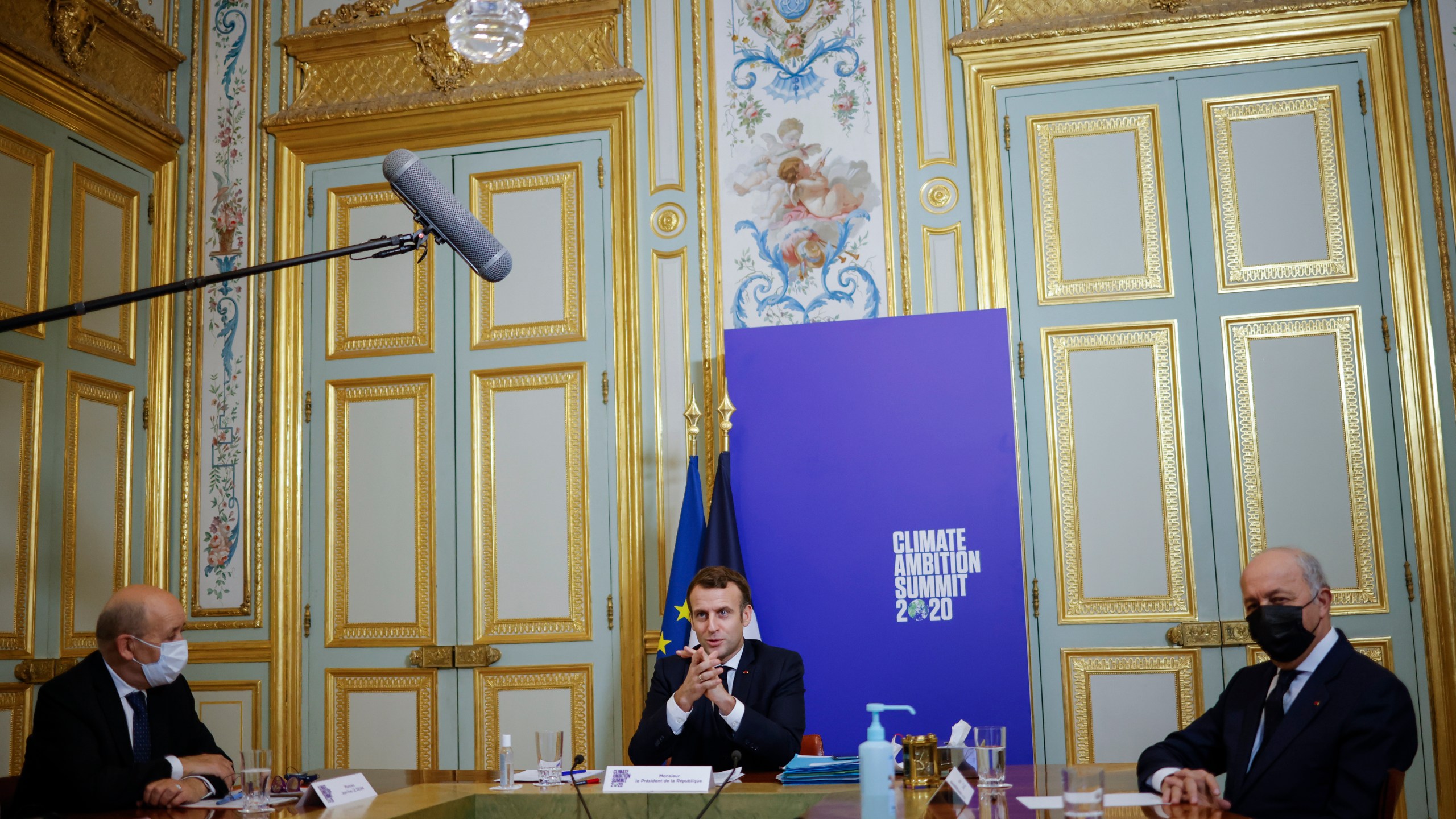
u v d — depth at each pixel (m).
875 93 4.58
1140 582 4.19
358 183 4.92
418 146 4.89
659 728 2.85
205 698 4.74
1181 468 4.21
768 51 4.68
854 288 4.47
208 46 5.13
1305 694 2.49
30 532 4.26
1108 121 4.42
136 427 4.81
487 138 4.84
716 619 3.04
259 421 4.87
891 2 4.61
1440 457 4.03
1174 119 4.38
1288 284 4.22
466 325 4.77
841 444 4.20
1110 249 4.36
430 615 4.63
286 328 4.88
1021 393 4.34
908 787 2.42
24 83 4.32
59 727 2.61
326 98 5.00
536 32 4.87
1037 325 4.36
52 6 4.48
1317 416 4.15
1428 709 3.95
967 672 4.01
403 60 4.95
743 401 4.29
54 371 4.41
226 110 5.07
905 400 4.20
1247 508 4.15
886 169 4.52
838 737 4.04
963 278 4.41
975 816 2.07
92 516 4.56
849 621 4.09
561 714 4.48
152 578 4.81
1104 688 4.16
